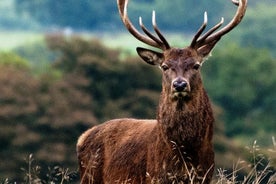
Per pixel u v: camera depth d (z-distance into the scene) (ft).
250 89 516.32
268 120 502.79
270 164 122.62
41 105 373.40
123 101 393.70
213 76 529.45
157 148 113.50
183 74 113.09
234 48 531.91
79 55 419.95
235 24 119.96
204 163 112.68
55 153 349.00
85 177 125.59
